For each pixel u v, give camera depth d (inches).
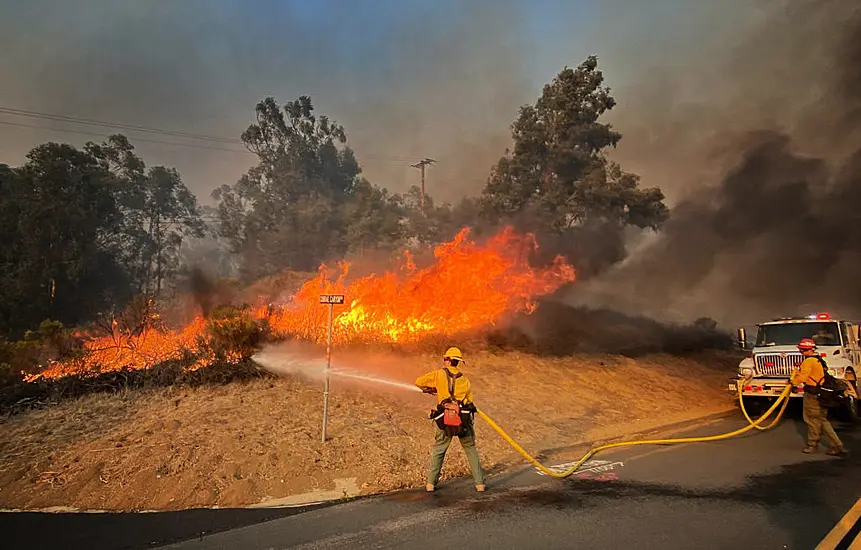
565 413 501.7
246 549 218.5
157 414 378.6
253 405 400.5
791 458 366.9
